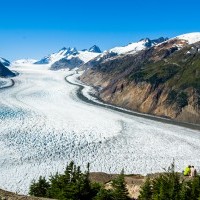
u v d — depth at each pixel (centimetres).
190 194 2688
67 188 2856
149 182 2966
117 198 2902
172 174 2894
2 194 2195
